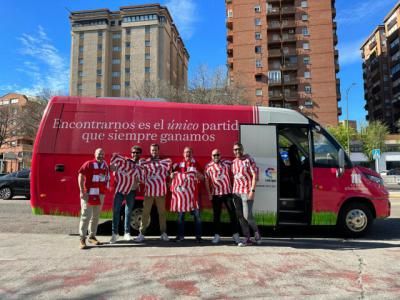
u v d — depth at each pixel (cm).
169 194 775
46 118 796
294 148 827
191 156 736
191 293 443
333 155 802
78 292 446
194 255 621
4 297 430
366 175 802
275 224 775
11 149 6725
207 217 784
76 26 8325
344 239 781
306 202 789
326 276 508
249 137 790
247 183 707
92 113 796
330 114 6625
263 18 6925
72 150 784
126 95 6081
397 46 8700
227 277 503
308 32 6831
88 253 636
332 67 6706
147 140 787
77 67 8238
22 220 1059
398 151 5922
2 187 1742
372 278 500
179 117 796
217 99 3547
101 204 708
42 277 503
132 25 8075
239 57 6925
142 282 482
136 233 830
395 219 1098
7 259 593
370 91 10706
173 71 8856
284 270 535
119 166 722
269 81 6769
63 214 772
